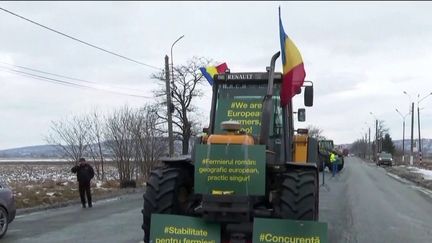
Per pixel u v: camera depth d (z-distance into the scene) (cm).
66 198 2067
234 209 727
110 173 3725
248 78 938
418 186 3081
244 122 916
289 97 884
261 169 729
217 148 741
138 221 1410
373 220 1445
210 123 927
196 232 758
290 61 873
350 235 1179
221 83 949
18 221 1423
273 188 830
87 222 1395
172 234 766
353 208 1748
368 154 14438
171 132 3172
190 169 862
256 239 740
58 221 1420
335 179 3600
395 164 8462
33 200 1878
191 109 5541
